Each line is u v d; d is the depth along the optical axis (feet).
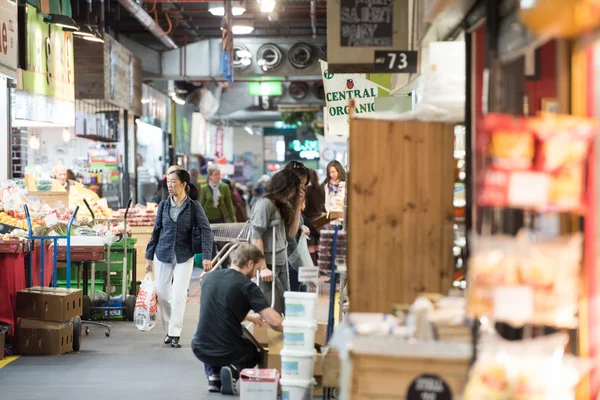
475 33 21.90
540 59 18.40
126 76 89.35
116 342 42.37
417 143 21.36
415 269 21.26
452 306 17.66
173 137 131.44
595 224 15.62
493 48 18.17
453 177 21.39
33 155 84.12
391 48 29.07
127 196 92.17
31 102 58.95
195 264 84.79
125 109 90.02
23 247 39.73
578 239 15.34
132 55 92.99
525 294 15.12
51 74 63.62
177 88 138.92
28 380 33.17
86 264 48.65
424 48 27.02
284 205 33.06
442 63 23.22
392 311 19.60
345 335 16.89
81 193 60.80
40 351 38.50
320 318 42.37
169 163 129.18
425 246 21.30
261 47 112.47
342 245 28.25
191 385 32.30
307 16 110.63
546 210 16.39
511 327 18.08
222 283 30.45
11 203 44.68
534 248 15.42
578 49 15.84
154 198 88.33
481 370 15.28
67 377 33.76
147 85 110.63
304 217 47.75
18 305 38.91
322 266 28.32
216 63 112.27
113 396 30.35
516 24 16.83
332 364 25.57
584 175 15.56
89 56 77.30
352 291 21.18
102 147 90.17
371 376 15.79
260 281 32.53
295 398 26.00
